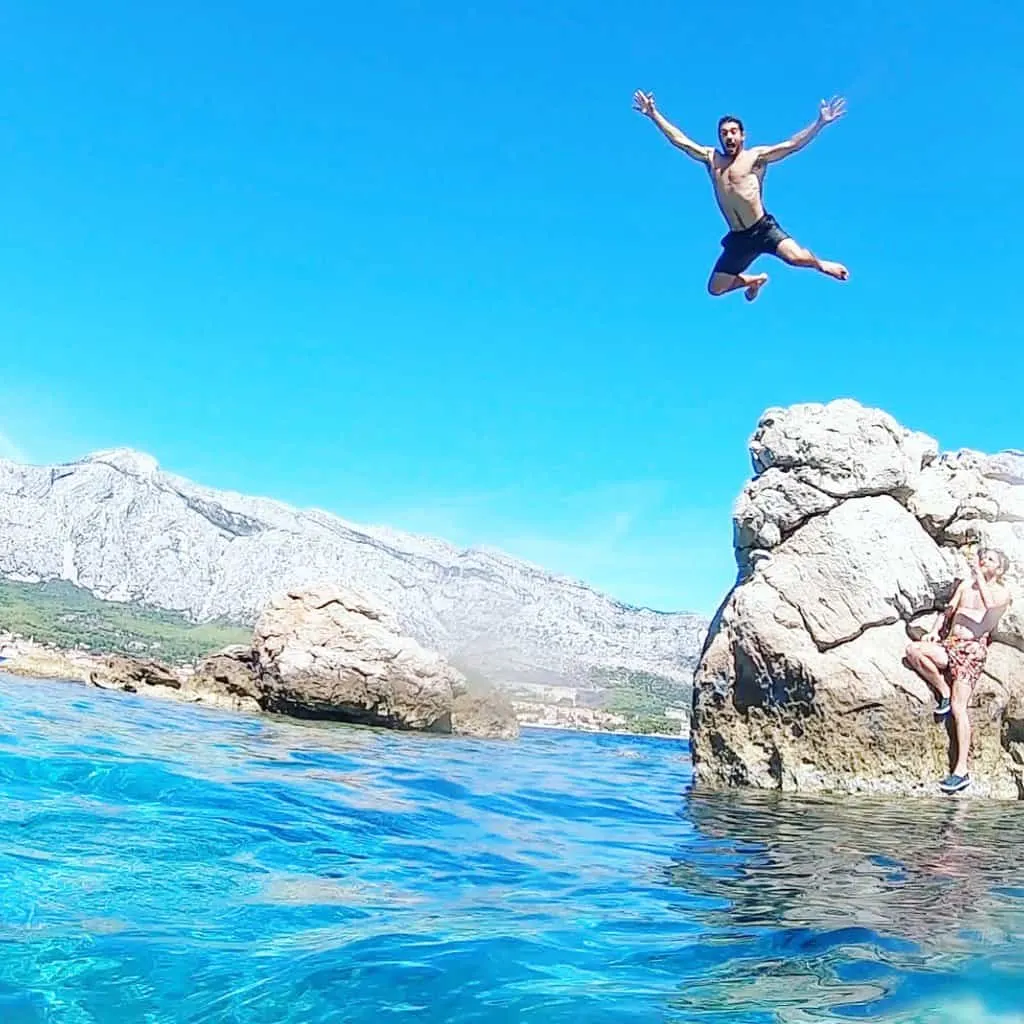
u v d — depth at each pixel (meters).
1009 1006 4.45
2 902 5.45
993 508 15.42
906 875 7.78
